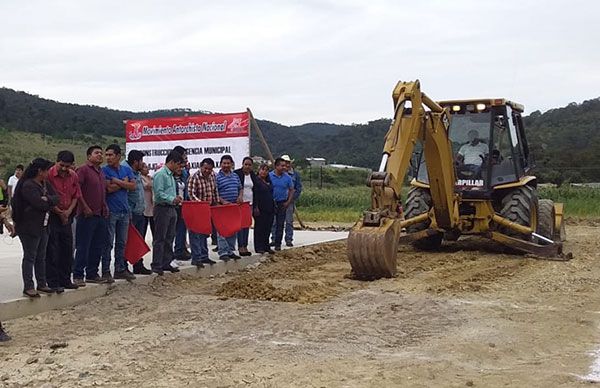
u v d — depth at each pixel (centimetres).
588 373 628
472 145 1415
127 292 966
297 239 1697
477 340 735
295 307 897
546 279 1105
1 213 856
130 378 604
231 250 1223
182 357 670
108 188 967
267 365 638
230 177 1234
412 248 1494
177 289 1021
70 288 912
